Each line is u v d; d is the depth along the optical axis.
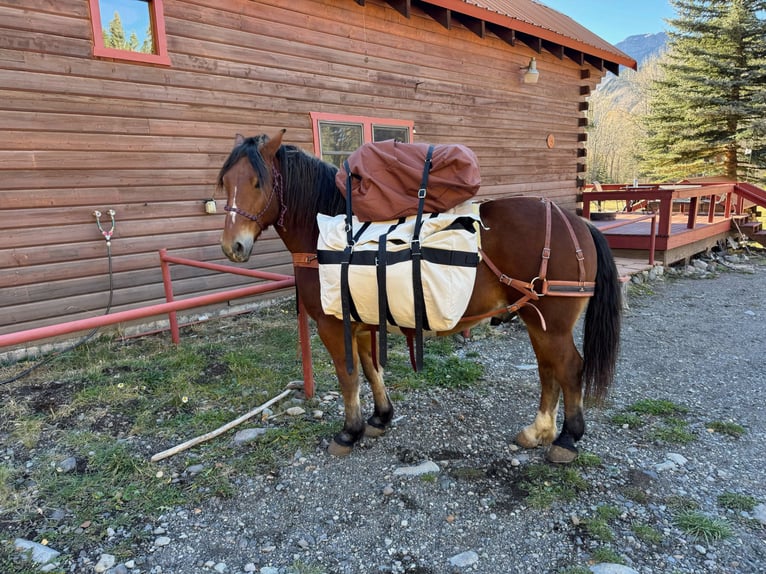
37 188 4.07
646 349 4.43
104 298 4.55
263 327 4.98
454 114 7.43
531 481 2.40
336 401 3.32
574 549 1.96
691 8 22.47
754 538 1.99
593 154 41.19
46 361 4.01
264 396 3.37
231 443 2.79
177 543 2.04
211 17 4.81
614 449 2.69
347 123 6.08
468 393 3.47
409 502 2.27
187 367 3.85
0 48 3.77
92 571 1.88
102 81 4.27
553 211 2.34
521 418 3.09
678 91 21.67
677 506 2.18
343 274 2.21
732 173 21.25
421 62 6.84
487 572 1.86
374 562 1.93
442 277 2.10
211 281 5.25
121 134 4.44
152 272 4.81
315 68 5.69
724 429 2.88
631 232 8.55
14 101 3.88
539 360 2.60
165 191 4.79
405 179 2.22
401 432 2.92
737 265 8.87
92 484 2.39
